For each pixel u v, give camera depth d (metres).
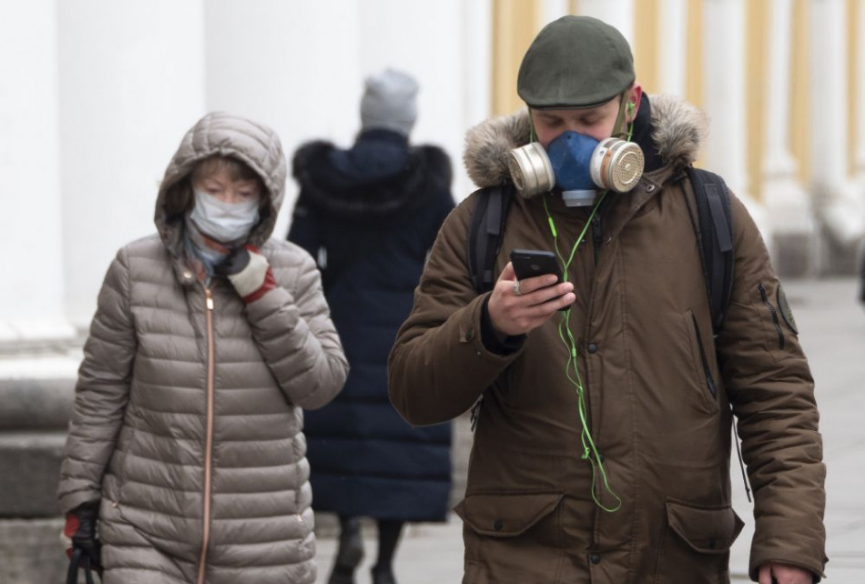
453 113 22.19
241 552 9.76
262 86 19.17
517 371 7.64
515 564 7.63
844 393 28.84
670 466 7.57
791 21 64.94
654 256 7.69
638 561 7.56
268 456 9.82
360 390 15.05
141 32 16.17
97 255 16.19
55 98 14.98
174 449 9.66
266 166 9.67
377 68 21.83
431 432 15.08
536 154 7.53
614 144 7.45
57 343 14.86
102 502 9.85
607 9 33.97
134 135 16.17
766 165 61.84
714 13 52.66
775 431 7.74
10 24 14.60
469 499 7.83
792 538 7.55
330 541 18.05
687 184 7.84
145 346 9.72
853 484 20.06
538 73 7.52
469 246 7.85
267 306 9.70
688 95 46.97
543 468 7.60
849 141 70.62
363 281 15.09
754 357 7.79
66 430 14.11
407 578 15.92
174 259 9.77
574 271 7.70
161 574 9.70
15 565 13.95
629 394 7.58
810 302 51.41
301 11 19.22
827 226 65.50
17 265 14.69
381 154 15.09
